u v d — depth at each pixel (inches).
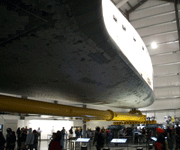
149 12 1259.2
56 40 117.0
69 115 266.5
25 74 177.2
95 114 332.2
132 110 589.9
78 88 245.1
